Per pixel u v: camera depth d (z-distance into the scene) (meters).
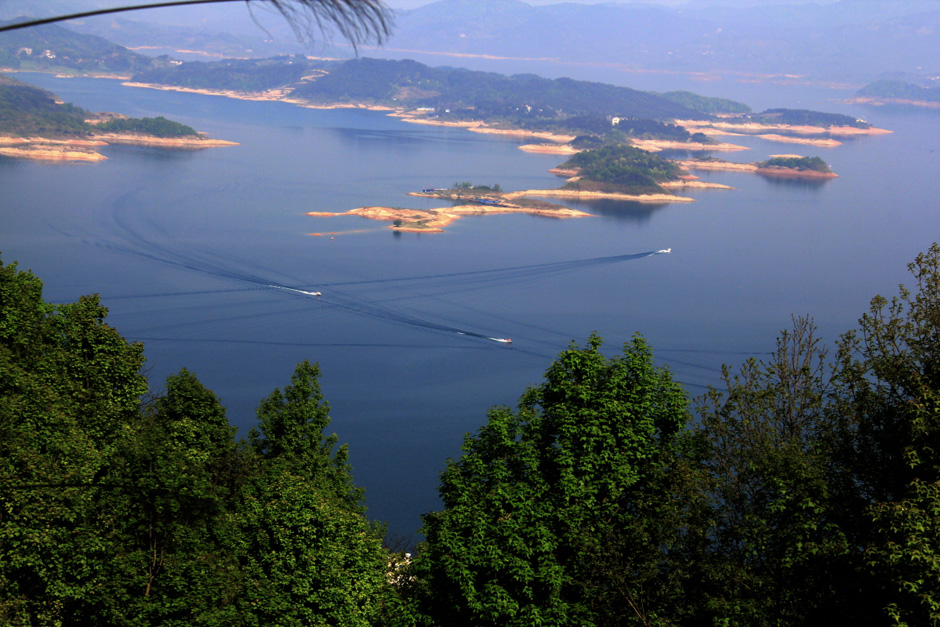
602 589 25.95
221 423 39.28
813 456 24.58
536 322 196.00
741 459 25.69
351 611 30.86
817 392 26.53
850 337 26.05
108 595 26.59
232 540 31.36
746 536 24.12
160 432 34.81
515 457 28.86
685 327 196.62
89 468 28.56
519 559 26.55
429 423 127.88
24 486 25.88
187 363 153.75
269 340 170.75
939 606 18.84
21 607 25.47
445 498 29.70
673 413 28.12
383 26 6.59
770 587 23.38
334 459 44.03
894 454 24.00
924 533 20.05
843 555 22.53
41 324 38.44
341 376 150.62
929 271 24.64
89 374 36.88
